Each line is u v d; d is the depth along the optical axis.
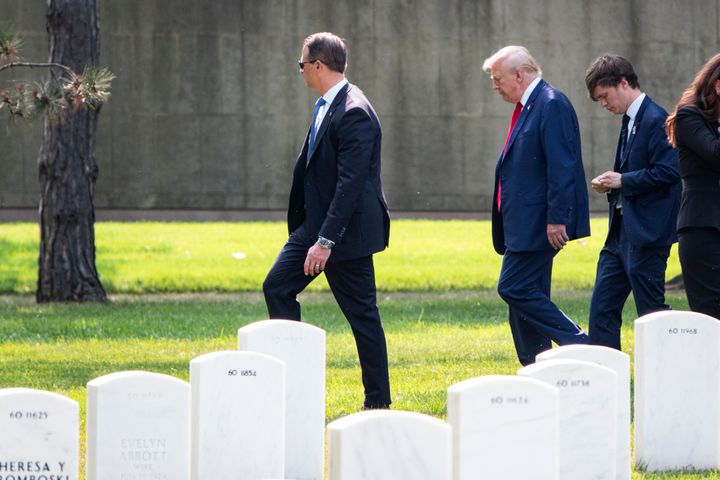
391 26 107.31
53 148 59.09
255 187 106.62
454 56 108.00
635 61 109.25
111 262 73.69
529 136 28.22
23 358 37.84
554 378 18.69
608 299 30.19
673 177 28.33
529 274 28.59
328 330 45.00
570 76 108.69
